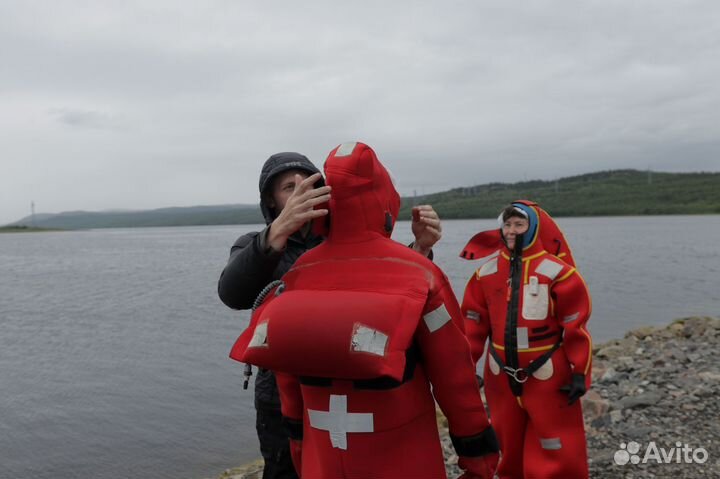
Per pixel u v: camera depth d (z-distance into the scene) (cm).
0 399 1297
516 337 490
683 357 998
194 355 1738
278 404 326
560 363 480
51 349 1869
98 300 3209
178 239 17700
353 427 238
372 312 215
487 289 515
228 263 291
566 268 482
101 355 1766
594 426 673
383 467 239
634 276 3781
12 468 922
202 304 2939
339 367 214
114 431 1074
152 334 2123
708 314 2289
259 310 254
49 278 4806
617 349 1161
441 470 252
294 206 250
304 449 265
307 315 220
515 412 497
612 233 10950
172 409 1195
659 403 721
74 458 952
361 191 248
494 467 260
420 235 309
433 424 256
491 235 527
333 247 252
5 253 10238
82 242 16638
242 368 1548
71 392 1348
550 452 475
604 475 552
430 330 241
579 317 471
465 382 247
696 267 4394
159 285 4044
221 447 977
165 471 891
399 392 240
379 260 242
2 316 2634
